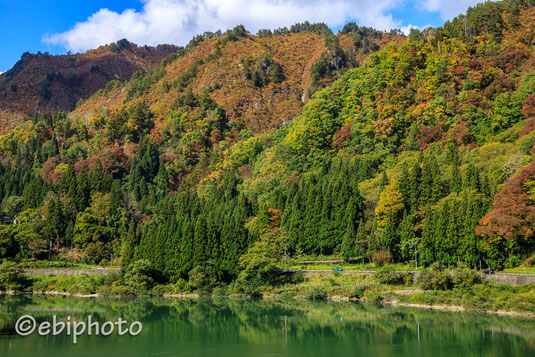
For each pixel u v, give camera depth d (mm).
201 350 76812
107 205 173625
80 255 154750
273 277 134375
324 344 80438
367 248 137250
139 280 132125
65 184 190875
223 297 128125
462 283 109750
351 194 151250
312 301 121000
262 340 83312
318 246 148875
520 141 158250
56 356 71812
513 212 109250
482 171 149875
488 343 78375
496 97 197125
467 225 118938
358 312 105625
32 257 150500
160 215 189750
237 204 190000
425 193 142625
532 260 111500
